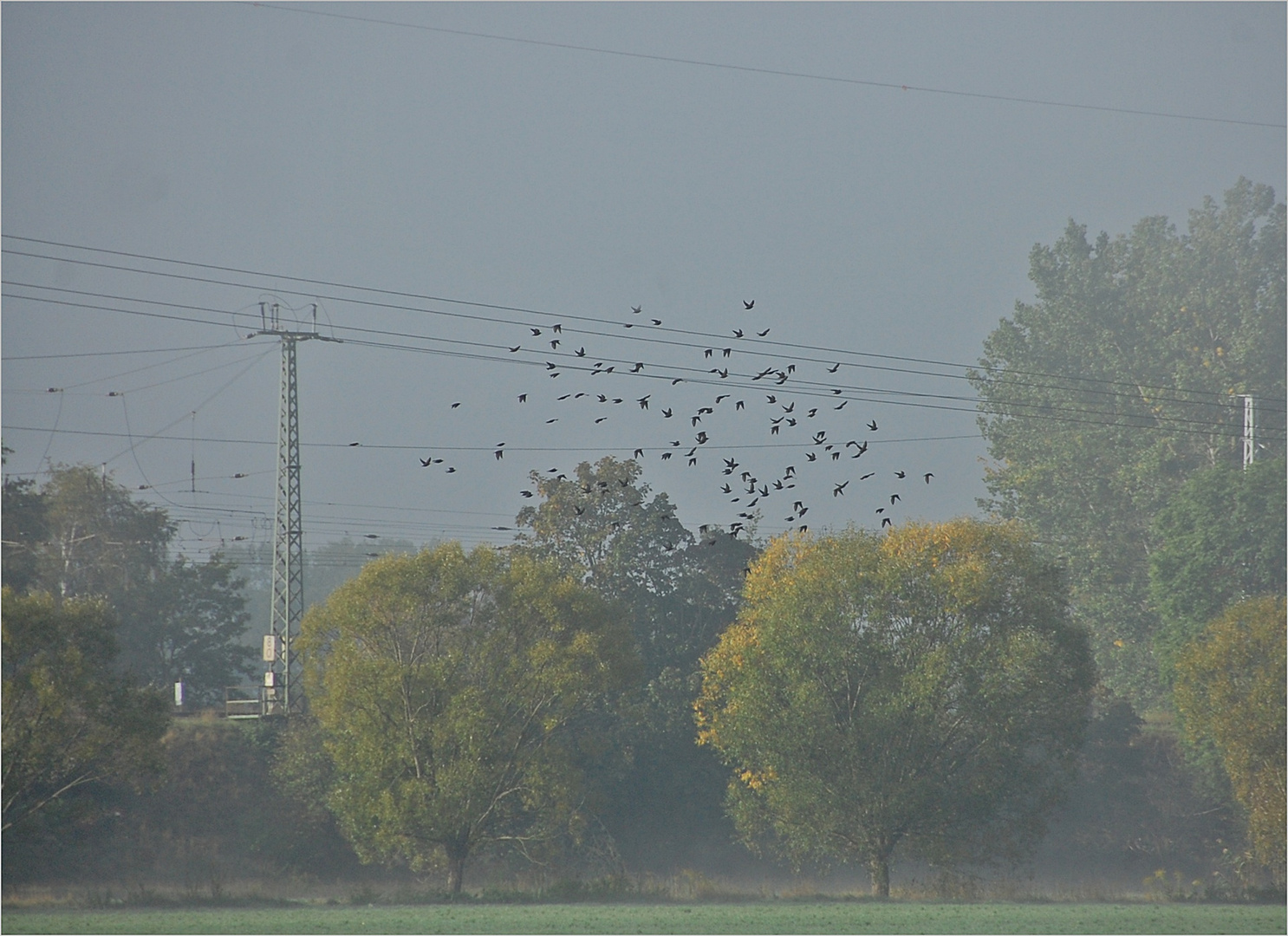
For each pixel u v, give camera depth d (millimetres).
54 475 81062
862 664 52250
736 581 69875
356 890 49969
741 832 62500
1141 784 69875
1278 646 52094
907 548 53500
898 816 51125
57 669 43656
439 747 48969
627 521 68562
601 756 58406
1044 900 49250
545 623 51938
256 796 58781
